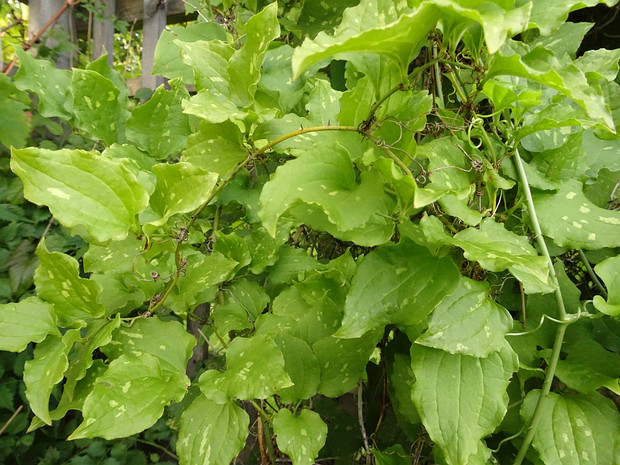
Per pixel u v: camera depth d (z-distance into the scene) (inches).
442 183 11.6
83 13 35.4
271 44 13.9
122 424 10.0
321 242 19.6
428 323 10.7
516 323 13.4
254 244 15.7
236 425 11.5
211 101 12.1
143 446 35.3
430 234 10.0
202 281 13.5
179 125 15.3
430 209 12.2
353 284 10.4
